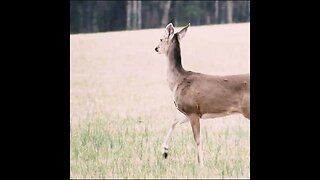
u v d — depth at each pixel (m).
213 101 18.31
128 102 23.42
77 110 22.78
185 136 19.84
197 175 19.44
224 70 27.17
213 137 20.25
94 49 32.12
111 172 20.17
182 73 18.72
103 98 24.06
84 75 27.56
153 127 21.25
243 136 20.14
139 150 20.55
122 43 33.06
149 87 25.38
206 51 28.56
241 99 18.27
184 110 18.72
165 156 19.94
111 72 27.72
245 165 19.45
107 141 21.05
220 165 19.58
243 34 33.12
